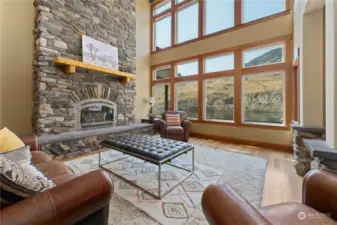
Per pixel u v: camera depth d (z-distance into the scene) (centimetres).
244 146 429
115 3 480
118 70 477
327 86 173
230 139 482
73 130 385
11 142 162
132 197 189
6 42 328
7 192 86
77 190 95
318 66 267
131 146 235
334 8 154
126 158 318
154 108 687
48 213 81
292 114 389
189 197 190
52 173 153
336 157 148
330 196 98
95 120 432
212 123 520
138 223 148
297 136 261
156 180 230
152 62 682
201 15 544
